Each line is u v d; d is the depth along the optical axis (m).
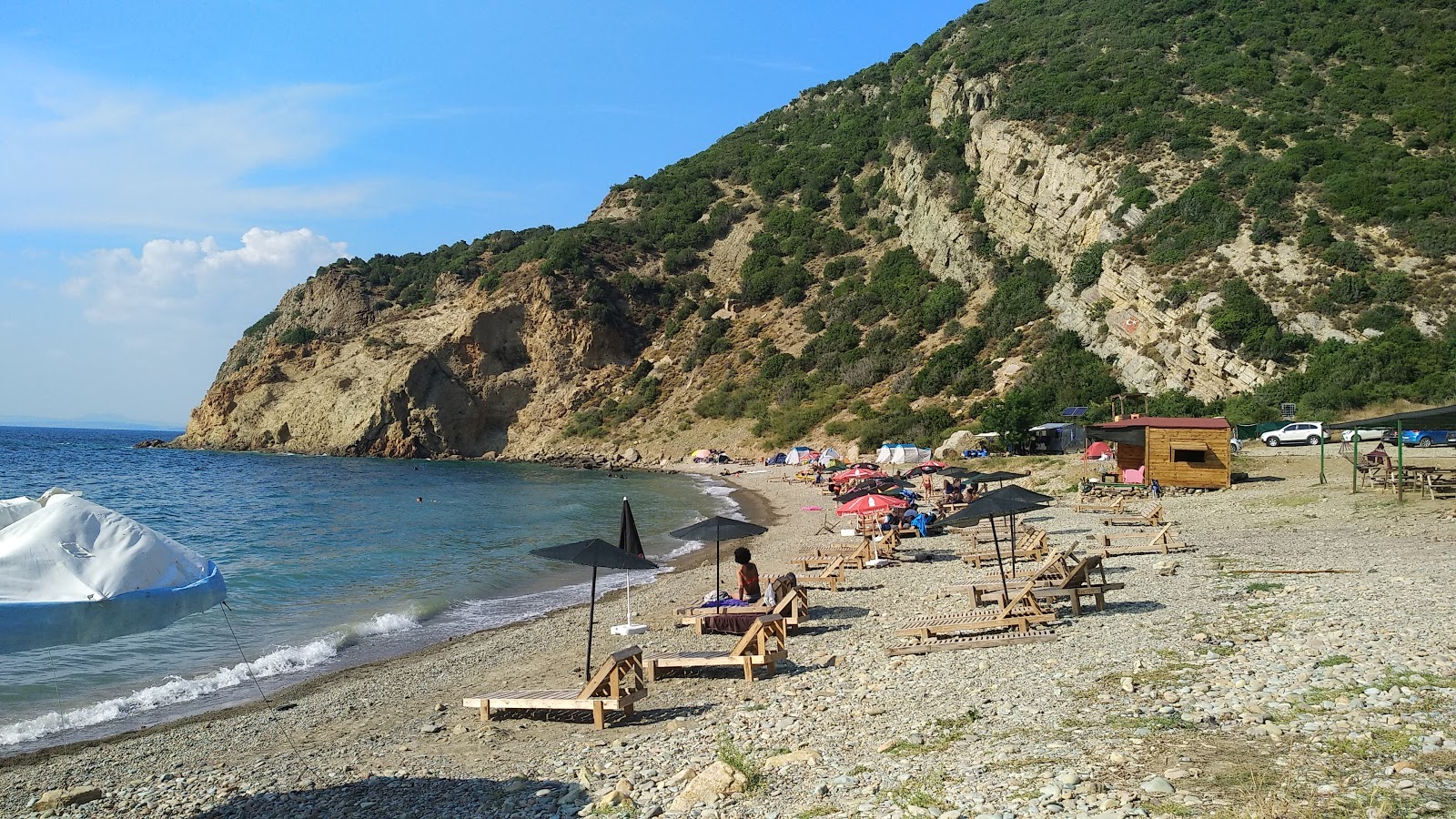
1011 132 84.75
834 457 68.88
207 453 100.88
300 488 57.28
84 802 8.66
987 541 24.28
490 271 118.56
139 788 9.09
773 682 11.47
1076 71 88.19
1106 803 5.86
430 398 101.00
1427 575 14.01
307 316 125.06
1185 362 56.19
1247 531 22.44
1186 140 70.88
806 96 153.62
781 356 90.19
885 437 69.25
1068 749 7.25
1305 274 55.59
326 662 15.23
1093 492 33.09
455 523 37.72
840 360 85.69
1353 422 25.39
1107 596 14.88
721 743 8.89
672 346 103.19
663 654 12.48
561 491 56.09
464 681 13.42
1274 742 6.86
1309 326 52.84
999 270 80.50
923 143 98.19
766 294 103.19
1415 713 7.17
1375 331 50.81
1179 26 92.00
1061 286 71.06
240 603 20.27
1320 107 72.56
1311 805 5.48
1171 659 10.21
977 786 6.61
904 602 16.73
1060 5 112.25
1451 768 5.93
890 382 78.81
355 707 12.18
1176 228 63.62
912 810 6.29
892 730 8.65
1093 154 75.62
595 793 7.69
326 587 22.47
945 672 10.95
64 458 88.81
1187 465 32.34
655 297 111.62
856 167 115.00
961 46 113.56
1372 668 8.65
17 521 6.46
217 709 12.50
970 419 66.25
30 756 10.51
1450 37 76.88
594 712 10.08
